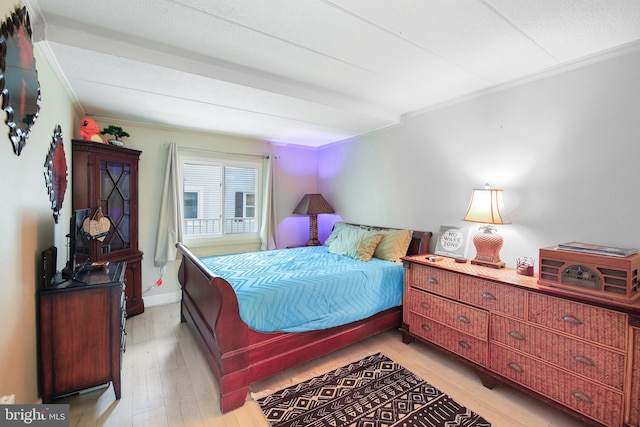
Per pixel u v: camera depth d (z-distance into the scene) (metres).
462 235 2.64
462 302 2.16
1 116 1.15
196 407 1.81
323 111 2.82
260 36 1.75
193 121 3.25
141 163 3.38
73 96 2.48
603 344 1.51
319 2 1.43
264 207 4.21
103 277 1.91
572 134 2.04
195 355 2.40
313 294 2.23
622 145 1.82
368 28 1.65
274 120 3.19
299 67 2.16
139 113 2.95
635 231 1.78
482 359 2.04
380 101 2.89
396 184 3.43
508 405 1.83
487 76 2.29
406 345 2.62
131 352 2.44
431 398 1.89
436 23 1.60
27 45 1.38
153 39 1.79
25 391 1.46
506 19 1.56
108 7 1.48
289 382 2.07
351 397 1.89
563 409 1.65
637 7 1.44
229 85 2.19
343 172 4.26
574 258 1.65
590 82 1.95
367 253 3.08
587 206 1.97
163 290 3.56
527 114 2.27
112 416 1.71
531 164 2.25
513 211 2.36
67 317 1.72
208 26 1.65
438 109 2.94
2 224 1.18
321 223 4.71
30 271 1.53
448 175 2.86
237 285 2.14
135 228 3.18
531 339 1.79
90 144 2.66
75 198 2.61
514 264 2.35
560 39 1.75
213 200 3.92
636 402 1.41
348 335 2.42
